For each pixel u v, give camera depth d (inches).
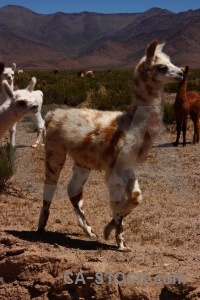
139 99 264.8
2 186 402.9
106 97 944.3
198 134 599.5
